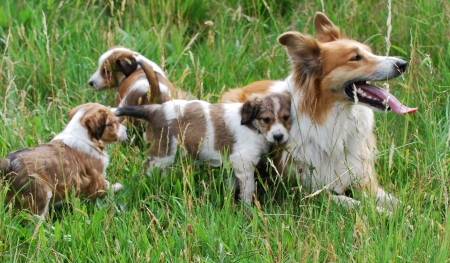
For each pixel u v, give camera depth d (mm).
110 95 12070
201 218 8039
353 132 9227
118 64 11508
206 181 9336
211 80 12094
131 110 9547
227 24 14117
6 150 9531
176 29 13406
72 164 8492
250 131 9086
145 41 13102
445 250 7082
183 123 9281
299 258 7293
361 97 8805
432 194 8516
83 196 8781
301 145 9195
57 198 8477
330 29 9828
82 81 12250
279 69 12477
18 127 10102
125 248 7621
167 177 9156
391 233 7418
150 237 8023
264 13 14516
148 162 9617
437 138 9727
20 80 12180
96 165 8758
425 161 9141
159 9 14016
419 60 11711
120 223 8188
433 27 12266
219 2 14375
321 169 9273
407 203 8328
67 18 14078
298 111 9094
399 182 9039
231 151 9141
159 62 12602
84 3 14445
